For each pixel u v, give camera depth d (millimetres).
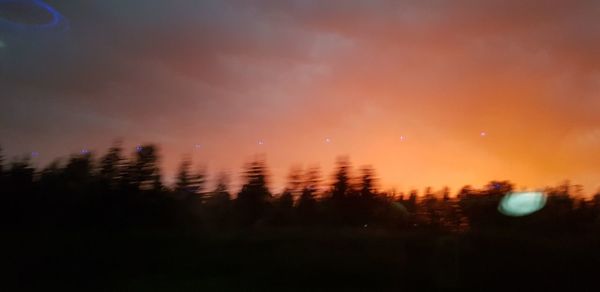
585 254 3871
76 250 3646
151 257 3707
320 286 3664
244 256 3771
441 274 3824
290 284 3645
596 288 3754
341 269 3727
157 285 3498
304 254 3807
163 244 3789
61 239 3695
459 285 3793
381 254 3854
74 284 3484
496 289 3777
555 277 3816
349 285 3703
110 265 3639
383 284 3734
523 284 3801
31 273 3521
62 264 3582
